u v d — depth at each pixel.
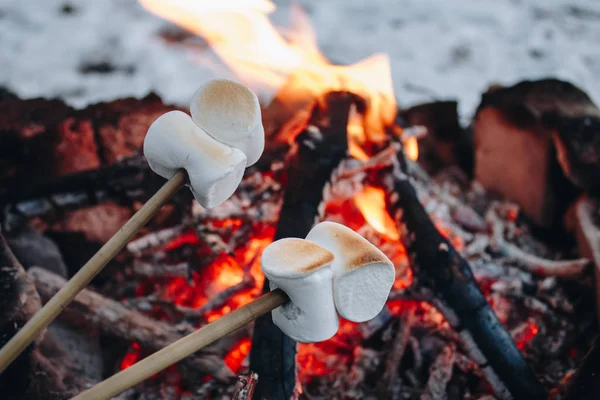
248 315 0.79
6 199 1.64
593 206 1.82
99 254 0.84
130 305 1.55
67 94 3.10
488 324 1.33
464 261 1.39
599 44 3.84
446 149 2.27
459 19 4.04
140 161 1.69
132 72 3.29
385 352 1.51
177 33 3.54
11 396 1.14
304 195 1.42
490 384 1.34
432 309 1.56
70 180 1.65
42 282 1.44
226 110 0.85
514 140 1.98
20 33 3.49
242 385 1.03
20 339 0.83
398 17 4.02
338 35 3.79
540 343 1.59
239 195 1.65
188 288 1.64
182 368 1.39
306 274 0.76
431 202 1.84
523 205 2.04
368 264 0.79
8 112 1.89
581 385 1.16
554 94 1.92
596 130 1.80
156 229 1.73
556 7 4.19
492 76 3.56
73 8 3.71
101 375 1.39
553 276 1.75
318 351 1.51
